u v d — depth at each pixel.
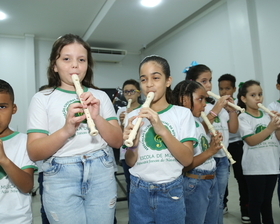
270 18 2.84
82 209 0.85
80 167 0.85
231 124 1.69
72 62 0.92
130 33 4.57
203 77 1.65
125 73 5.79
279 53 2.76
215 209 1.24
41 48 5.00
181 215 0.96
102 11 3.86
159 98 1.07
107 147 0.96
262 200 1.58
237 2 3.16
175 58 4.69
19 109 4.73
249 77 3.05
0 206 0.90
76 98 0.93
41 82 4.95
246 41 3.07
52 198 0.82
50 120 0.88
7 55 4.73
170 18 3.96
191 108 1.30
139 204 0.97
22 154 0.96
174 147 0.92
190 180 1.17
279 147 1.68
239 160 2.02
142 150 1.00
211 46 3.75
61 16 4.08
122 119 2.06
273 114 1.59
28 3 3.58
